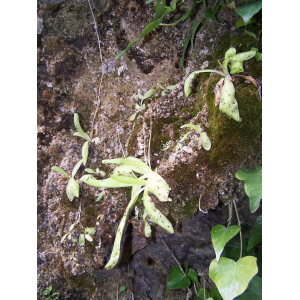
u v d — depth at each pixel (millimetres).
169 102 346
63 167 385
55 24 388
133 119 360
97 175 366
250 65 283
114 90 380
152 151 331
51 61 392
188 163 288
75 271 368
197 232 353
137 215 345
